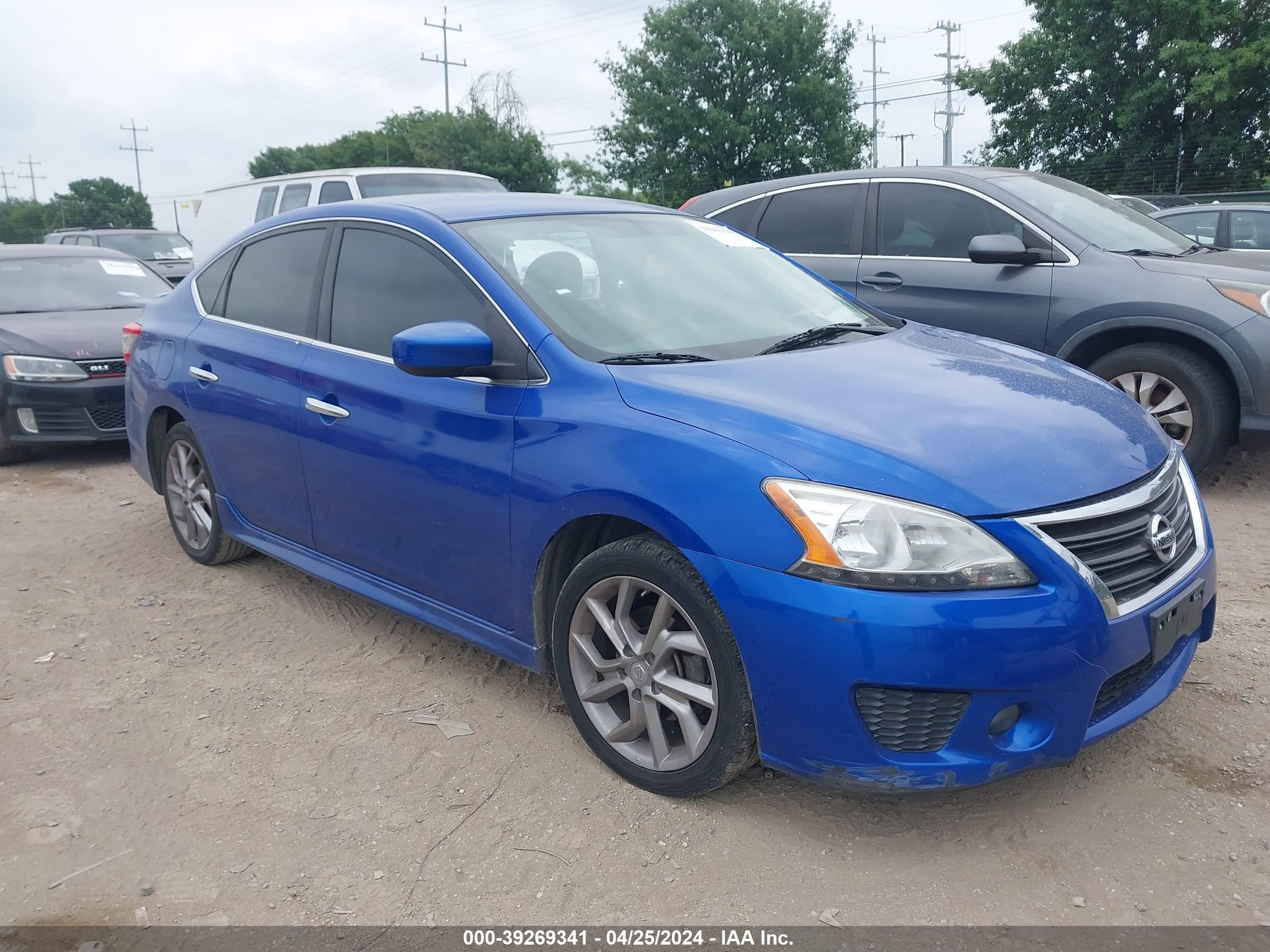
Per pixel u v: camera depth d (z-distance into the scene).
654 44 38.69
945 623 2.31
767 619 2.44
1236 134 27.27
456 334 2.99
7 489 6.76
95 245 19.25
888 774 2.41
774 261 4.11
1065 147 31.31
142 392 4.95
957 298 5.99
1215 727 3.11
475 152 40.25
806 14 37.84
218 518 4.63
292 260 4.16
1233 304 5.12
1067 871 2.50
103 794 2.98
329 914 2.45
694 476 2.58
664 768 2.80
